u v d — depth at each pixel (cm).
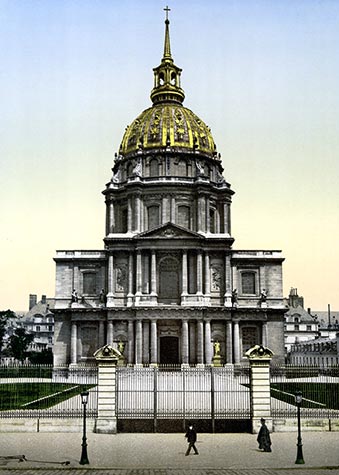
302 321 17438
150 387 6706
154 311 9288
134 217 10550
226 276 9631
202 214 10556
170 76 12100
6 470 3256
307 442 3994
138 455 3616
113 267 9694
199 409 4709
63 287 9862
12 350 14175
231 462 3453
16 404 5231
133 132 11594
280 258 9919
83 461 3412
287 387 6738
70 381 8412
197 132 11419
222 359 9406
